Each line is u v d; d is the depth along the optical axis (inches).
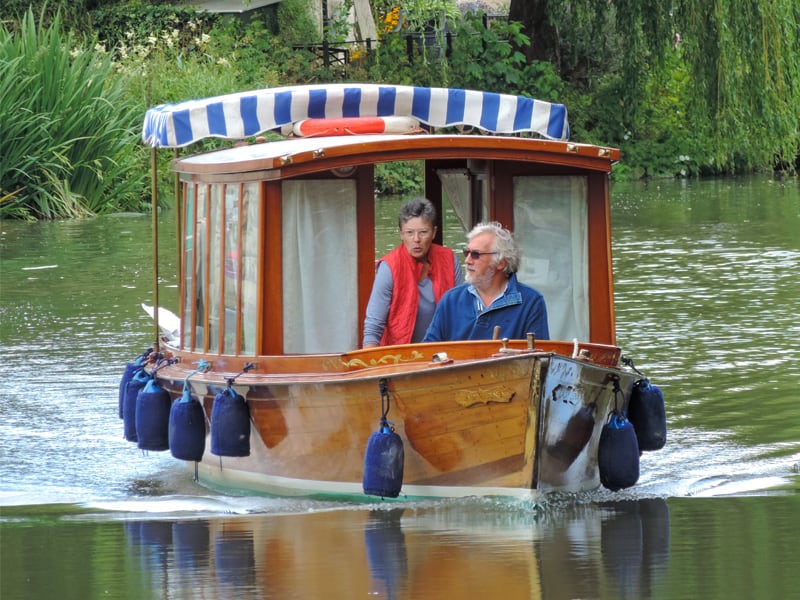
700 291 1692.9
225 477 951.6
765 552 746.8
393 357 839.7
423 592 687.1
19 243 2267.5
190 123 951.0
